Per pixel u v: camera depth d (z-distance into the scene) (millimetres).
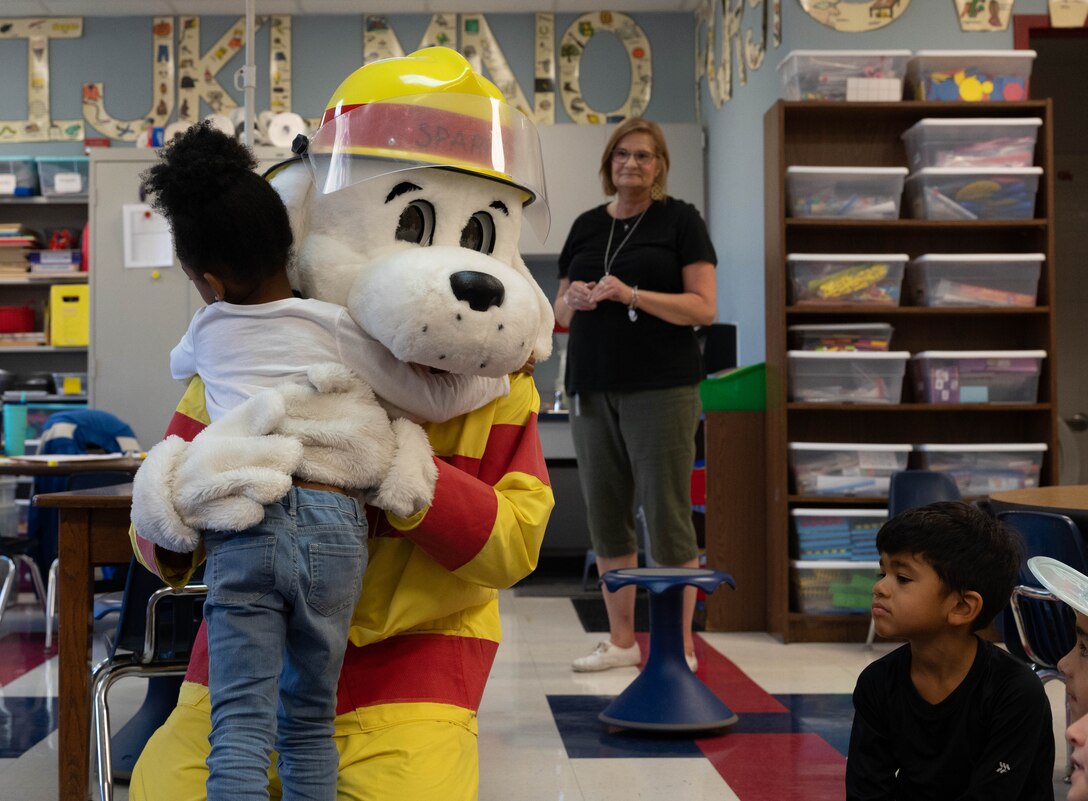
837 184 4430
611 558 3709
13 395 6594
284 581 1336
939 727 1541
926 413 4582
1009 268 4441
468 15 6996
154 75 7031
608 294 3402
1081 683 1122
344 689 1527
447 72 1560
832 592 4324
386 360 1468
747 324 5441
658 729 2893
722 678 3641
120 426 4582
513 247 1623
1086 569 2348
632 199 3607
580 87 6992
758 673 3719
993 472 4387
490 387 1613
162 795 1492
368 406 1450
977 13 4660
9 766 2686
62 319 6707
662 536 3537
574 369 3613
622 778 2586
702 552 4867
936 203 4426
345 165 1483
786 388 4359
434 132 1506
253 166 1487
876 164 4609
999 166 4438
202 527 1356
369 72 1566
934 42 4672
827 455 4383
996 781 1486
